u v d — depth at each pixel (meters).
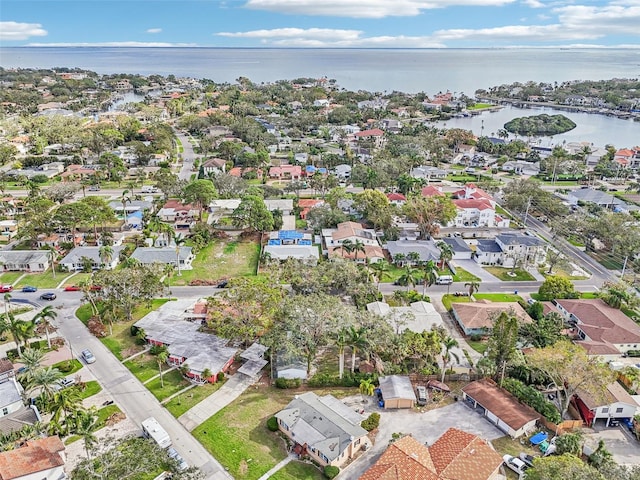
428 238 141.62
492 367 79.94
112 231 144.50
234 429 70.25
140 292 95.69
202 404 75.44
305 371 80.81
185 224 149.50
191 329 93.06
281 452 66.44
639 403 74.25
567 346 75.31
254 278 116.25
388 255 131.25
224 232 144.88
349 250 118.31
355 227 139.00
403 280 105.31
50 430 65.12
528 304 105.31
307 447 65.75
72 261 120.38
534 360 74.00
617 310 101.12
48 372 67.31
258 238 142.12
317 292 99.00
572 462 55.28
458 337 94.75
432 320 94.06
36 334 92.00
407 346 80.75
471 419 73.25
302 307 83.94
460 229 150.75
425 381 81.69
